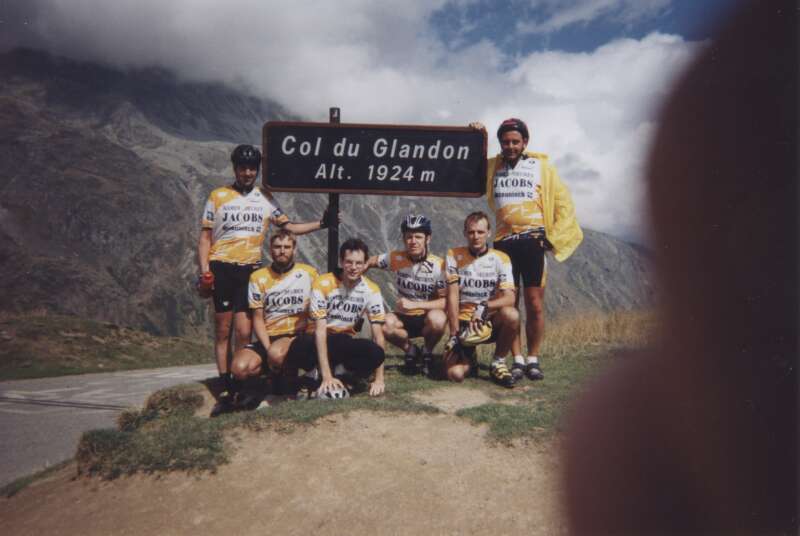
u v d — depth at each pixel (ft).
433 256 19.94
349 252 17.06
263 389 18.52
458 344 18.22
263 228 18.99
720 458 2.10
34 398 34.06
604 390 3.65
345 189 20.35
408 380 18.63
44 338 50.65
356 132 20.38
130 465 12.85
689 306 1.96
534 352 18.71
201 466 12.48
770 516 1.98
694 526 2.25
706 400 2.06
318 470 12.03
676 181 1.90
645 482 3.00
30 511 12.25
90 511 11.72
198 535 10.64
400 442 12.91
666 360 2.20
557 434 12.04
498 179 19.02
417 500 10.83
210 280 18.07
